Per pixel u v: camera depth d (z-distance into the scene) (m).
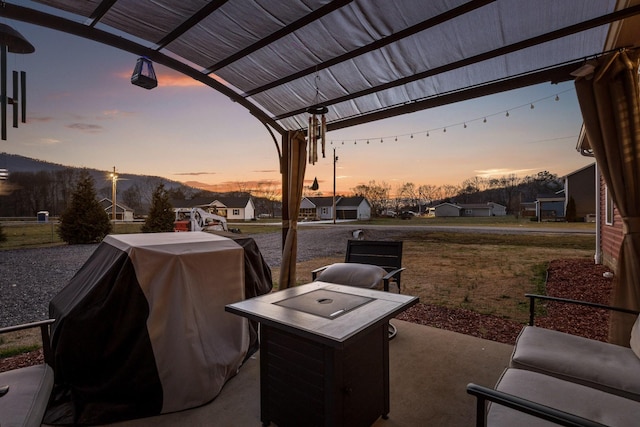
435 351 2.75
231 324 2.34
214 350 2.15
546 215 21.69
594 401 1.28
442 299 4.50
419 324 3.44
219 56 2.97
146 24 2.51
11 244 11.03
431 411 1.94
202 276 2.23
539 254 7.82
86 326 1.91
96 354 1.92
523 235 11.34
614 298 2.35
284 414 1.70
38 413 1.26
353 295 2.15
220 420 1.86
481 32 2.40
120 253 2.12
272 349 1.75
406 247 9.41
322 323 1.57
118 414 1.85
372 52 2.78
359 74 3.12
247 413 1.92
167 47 2.84
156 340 1.96
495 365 2.49
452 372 2.39
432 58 2.76
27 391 1.38
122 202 21.97
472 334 3.21
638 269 2.20
